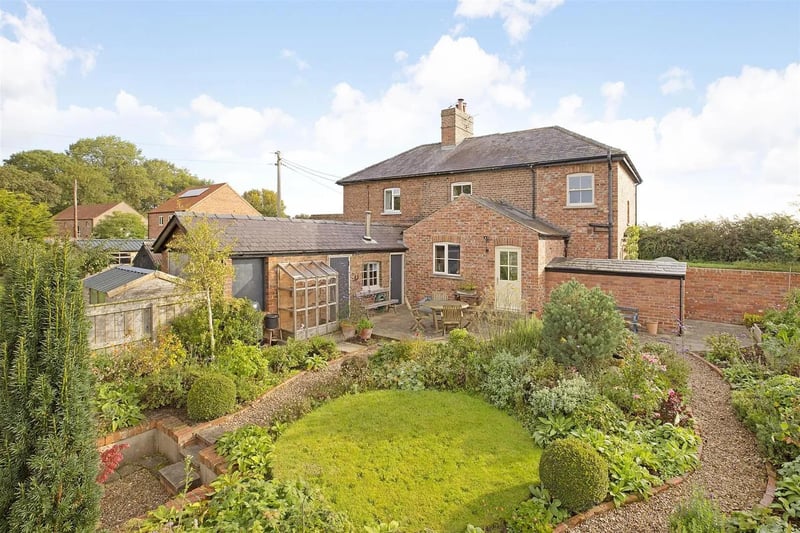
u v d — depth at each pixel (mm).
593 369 7043
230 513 3895
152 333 8789
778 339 8172
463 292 14797
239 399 7098
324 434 5746
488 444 5434
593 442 4973
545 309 7812
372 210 22156
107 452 4492
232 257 10641
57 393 3092
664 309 12023
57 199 50625
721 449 5391
